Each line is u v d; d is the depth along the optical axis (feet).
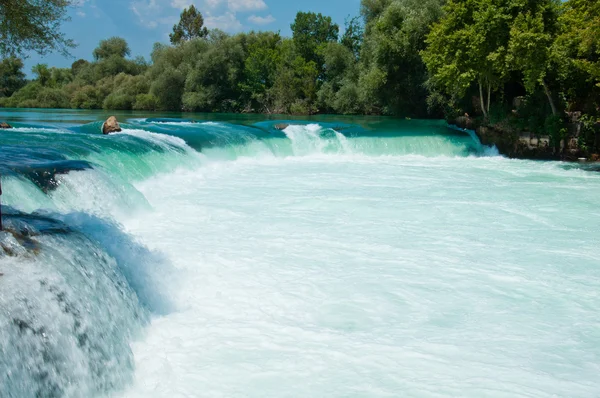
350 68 153.17
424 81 116.47
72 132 57.36
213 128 71.87
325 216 36.73
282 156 70.64
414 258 28.02
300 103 158.92
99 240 21.91
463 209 39.75
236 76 169.37
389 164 66.33
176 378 15.99
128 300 18.74
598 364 17.47
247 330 19.29
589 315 21.36
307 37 177.68
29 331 13.09
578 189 49.42
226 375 16.25
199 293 22.52
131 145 48.83
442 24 84.99
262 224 34.12
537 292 23.70
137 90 172.65
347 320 20.39
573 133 73.36
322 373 16.51
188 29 278.46
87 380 14.37
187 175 51.08
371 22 136.36
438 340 18.92
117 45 220.43
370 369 16.79
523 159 74.43
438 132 84.99
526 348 18.47
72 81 202.90
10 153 37.55
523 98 79.71
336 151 74.38
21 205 26.89
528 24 71.77
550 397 15.46
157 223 33.58
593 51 71.82
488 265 27.22
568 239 32.30
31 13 33.65
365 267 26.40
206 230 32.30
